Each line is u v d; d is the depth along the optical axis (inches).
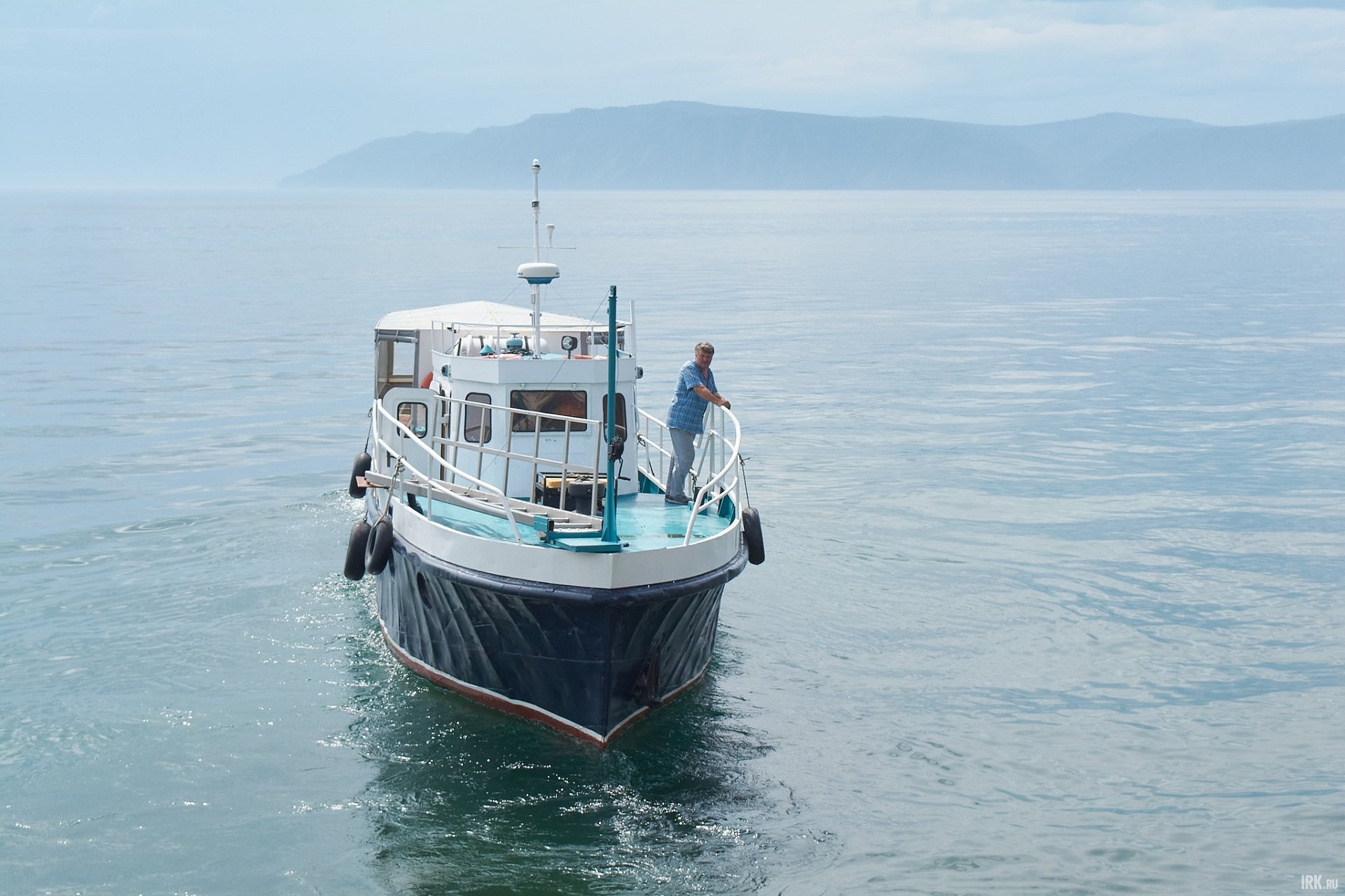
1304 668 591.5
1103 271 3577.8
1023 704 554.9
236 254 4254.4
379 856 426.9
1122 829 451.8
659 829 447.8
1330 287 2933.1
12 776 478.3
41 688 557.6
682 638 524.7
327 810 456.8
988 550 780.0
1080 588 706.2
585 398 600.1
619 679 500.1
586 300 2546.8
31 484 925.2
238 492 907.4
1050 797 474.6
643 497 617.0
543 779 481.1
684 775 486.9
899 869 425.4
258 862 422.9
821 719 537.6
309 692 558.6
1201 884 417.7
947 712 546.3
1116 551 776.3
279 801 462.6
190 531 802.2
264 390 1379.2
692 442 595.2
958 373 1573.6
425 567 530.0
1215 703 555.5
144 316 2165.4
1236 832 449.4
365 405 1291.8
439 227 7317.9
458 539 515.5
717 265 3853.3
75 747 502.0
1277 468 1011.9
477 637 522.0
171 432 1133.1
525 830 445.1
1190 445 1107.9
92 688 558.9
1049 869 426.6
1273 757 504.7
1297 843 441.4
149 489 914.7
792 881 418.0
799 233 6747.1
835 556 766.5
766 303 2554.1
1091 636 633.0
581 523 526.3
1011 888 414.9
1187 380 1496.1
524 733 519.5
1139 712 546.3
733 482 566.6
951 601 684.7
